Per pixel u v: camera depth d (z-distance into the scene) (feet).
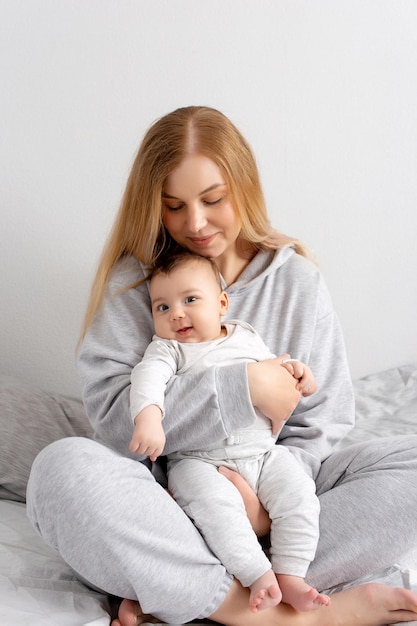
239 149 4.89
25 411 6.24
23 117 6.82
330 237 7.44
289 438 4.98
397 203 7.54
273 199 7.26
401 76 7.34
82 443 4.09
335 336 5.32
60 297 7.06
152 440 4.08
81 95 6.85
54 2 6.71
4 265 6.97
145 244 4.92
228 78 7.00
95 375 4.78
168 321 4.65
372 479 4.42
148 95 6.92
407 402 7.21
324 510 4.41
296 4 7.02
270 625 4.10
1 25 6.69
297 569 4.14
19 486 5.67
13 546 4.75
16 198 6.91
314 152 7.26
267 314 5.18
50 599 4.12
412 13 7.26
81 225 7.00
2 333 7.04
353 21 7.15
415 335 7.82
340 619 4.10
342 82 7.22
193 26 6.89
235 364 4.50
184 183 4.67
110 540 3.89
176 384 4.44
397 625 4.11
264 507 4.38
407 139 7.46
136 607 4.12
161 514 4.00
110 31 6.81
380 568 4.37
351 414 5.25
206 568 4.05
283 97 7.12
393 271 7.65
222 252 4.95
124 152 6.95
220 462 4.44
